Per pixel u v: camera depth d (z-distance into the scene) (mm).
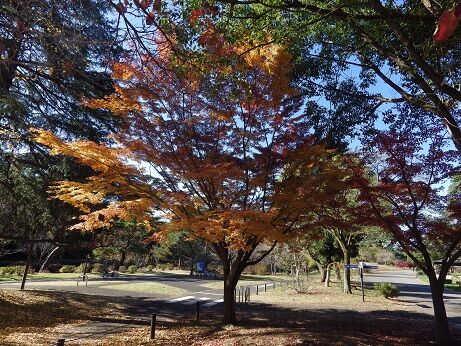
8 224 17969
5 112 12242
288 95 10406
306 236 11938
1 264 42875
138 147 9695
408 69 7555
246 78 10055
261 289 28281
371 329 12547
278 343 9938
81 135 14188
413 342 10562
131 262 48781
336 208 11805
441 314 10531
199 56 7277
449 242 11133
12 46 5887
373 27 9039
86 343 10758
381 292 24281
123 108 9977
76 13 6008
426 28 7859
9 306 15055
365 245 27688
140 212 9711
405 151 10398
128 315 15656
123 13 4398
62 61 6758
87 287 25141
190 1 6406
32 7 5766
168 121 10164
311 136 10664
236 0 5828
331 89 10820
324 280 32469
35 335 11633
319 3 7984
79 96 12984
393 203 10883
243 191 10180
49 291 19797
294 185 10445
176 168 10148
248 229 9242
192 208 10219
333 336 10711
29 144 14062
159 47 7336
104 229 20453
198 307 14336
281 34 8359
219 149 10812
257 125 10672
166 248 47000
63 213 15609
